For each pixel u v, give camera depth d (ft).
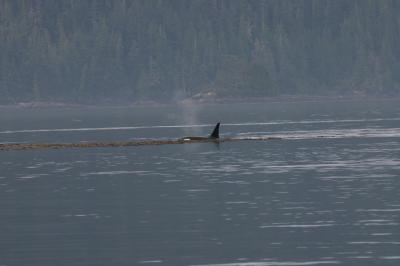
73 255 485.56
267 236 526.98
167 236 532.32
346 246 494.59
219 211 618.44
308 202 651.66
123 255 484.33
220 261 467.52
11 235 541.34
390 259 462.60
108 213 617.62
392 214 588.50
